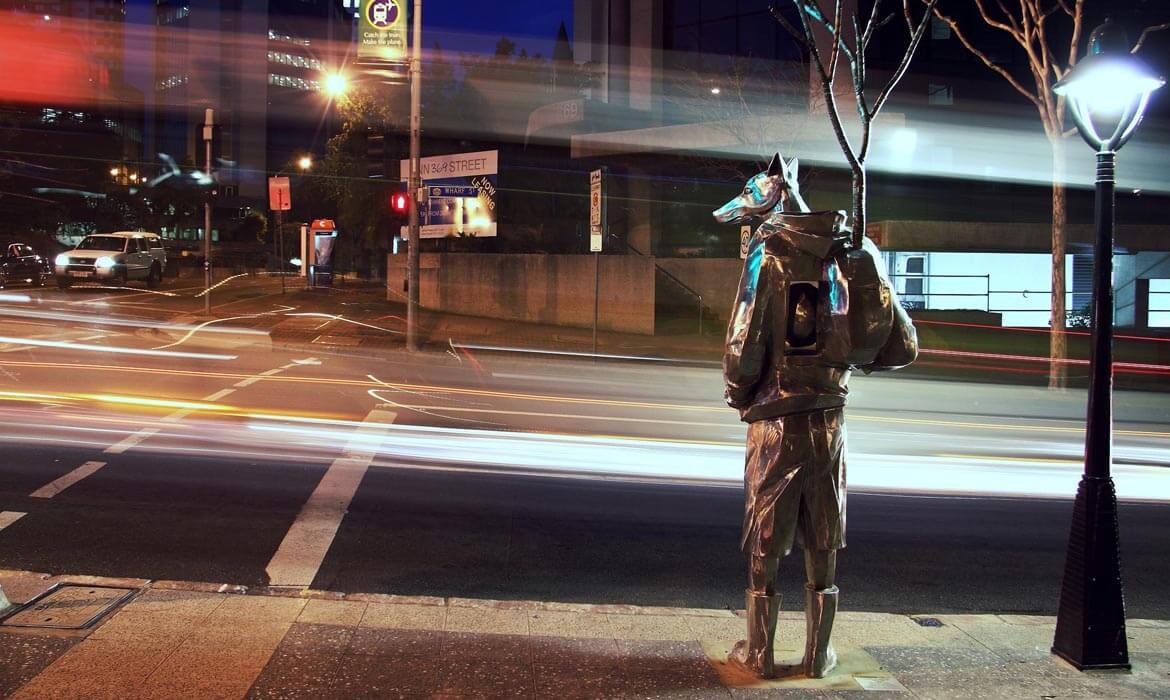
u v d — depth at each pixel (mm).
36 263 38156
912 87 30766
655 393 17375
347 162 39281
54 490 8172
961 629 5512
